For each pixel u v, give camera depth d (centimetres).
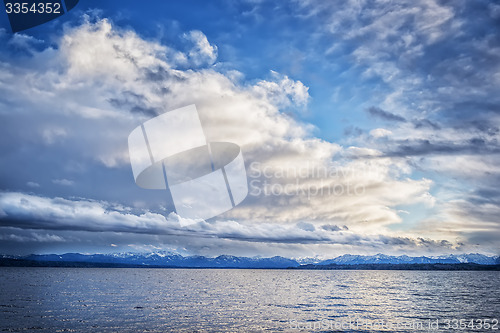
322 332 5038
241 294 11406
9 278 18112
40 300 8212
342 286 16925
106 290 11656
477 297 10956
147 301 8525
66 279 18625
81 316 5934
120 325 5206
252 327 5316
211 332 4891
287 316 6469
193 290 12862
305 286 16712
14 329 4869
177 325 5312
